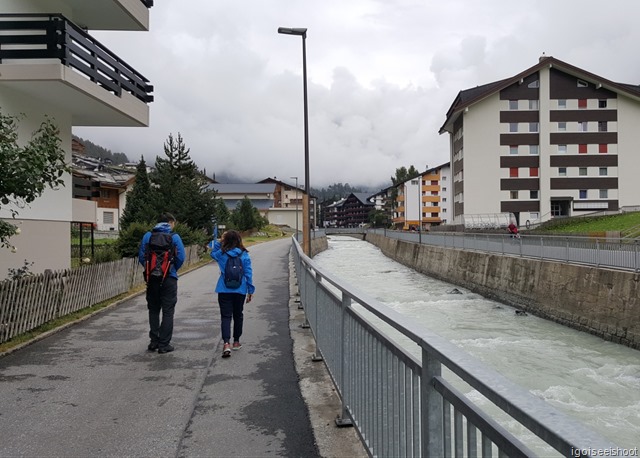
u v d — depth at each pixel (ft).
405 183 315.17
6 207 36.52
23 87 37.83
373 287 94.68
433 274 112.68
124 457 12.78
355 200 586.86
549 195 165.17
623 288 48.67
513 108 167.63
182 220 97.55
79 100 41.60
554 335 51.57
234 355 23.53
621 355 42.42
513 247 77.25
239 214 261.44
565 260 61.82
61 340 26.61
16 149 23.03
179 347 25.21
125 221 116.88
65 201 45.57
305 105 78.69
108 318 33.24
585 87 165.07
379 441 10.19
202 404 16.75
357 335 12.53
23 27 36.60
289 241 215.72
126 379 19.57
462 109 166.61
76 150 185.06
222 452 13.07
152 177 104.37
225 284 23.65
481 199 167.63
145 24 52.47
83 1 46.06
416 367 7.77
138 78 50.26
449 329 54.03
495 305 72.08
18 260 38.22
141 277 50.96
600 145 164.86
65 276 32.53
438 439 7.05
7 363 21.95
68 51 37.50
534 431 4.01
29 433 14.28
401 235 156.97
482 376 5.07
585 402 29.78
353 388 13.04
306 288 30.14
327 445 13.28
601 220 132.36
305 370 20.62
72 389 18.30
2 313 25.04
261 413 15.90
